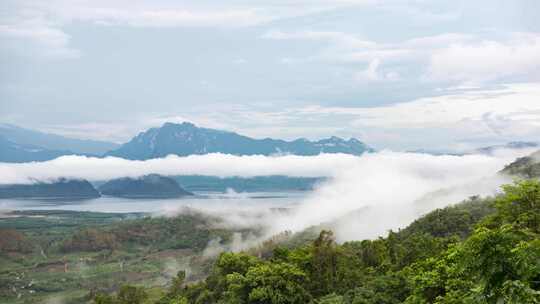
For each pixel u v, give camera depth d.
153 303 110.62
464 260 17.52
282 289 72.81
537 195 34.25
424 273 41.25
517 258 16.03
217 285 91.19
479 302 16.56
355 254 97.19
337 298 65.88
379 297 59.41
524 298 15.33
